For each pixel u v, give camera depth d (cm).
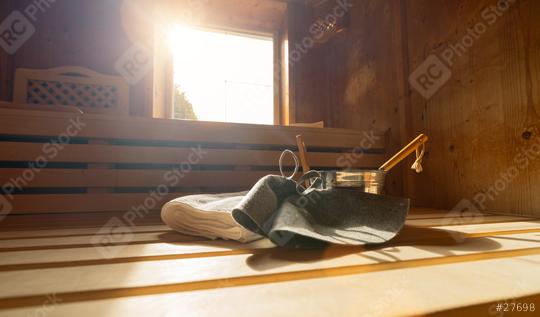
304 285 39
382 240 57
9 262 49
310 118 248
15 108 128
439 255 53
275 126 155
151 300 34
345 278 42
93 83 177
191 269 45
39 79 170
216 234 68
